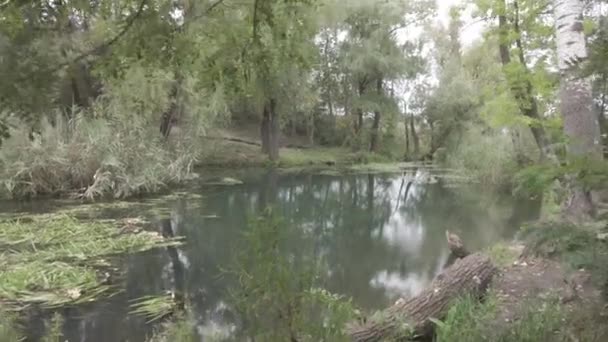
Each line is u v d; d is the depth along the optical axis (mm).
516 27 9867
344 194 16781
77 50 2697
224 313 5594
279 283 2270
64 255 8000
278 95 21828
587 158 2350
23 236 9102
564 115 5109
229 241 9414
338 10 22422
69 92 14031
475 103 24188
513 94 9469
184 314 5656
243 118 29250
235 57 3338
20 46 2289
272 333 2281
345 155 28141
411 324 4414
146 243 9008
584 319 3117
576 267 2408
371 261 8047
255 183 18594
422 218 12109
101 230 9742
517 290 4875
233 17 3252
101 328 5379
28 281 6578
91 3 2564
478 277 5035
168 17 2732
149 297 6348
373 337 4211
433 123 28203
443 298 4730
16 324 5406
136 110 12227
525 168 2586
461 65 27484
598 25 2449
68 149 13750
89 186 13602
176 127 18609
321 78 28172
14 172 13352
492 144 16031
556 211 5277
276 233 2369
